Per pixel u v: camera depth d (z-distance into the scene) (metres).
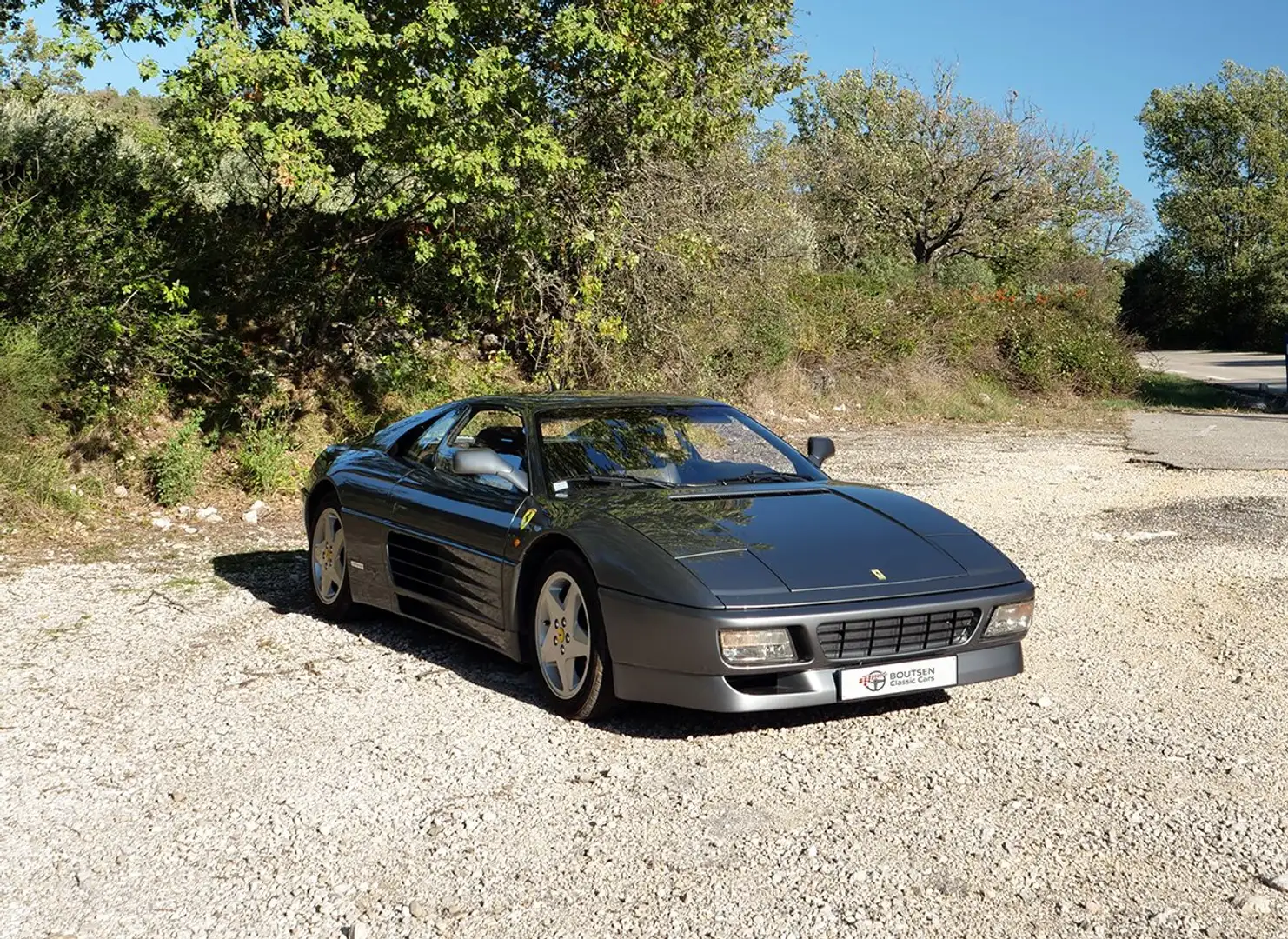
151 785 4.05
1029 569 7.65
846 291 21.81
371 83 9.31
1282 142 70.50
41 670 5.44
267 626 6.32
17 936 3.02
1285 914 3.08
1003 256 41.88
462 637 5.61
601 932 3.02
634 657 4.39
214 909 3.16
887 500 5.39
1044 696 5.03
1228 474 12.56
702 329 16.03
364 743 4.47
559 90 11.43
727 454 5.72
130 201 11.59
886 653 4.42
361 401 12.46
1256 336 58.22
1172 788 3.98
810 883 3.28
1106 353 24.09
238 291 12.80
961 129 41.19
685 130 11.84
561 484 5.22
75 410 10.39
